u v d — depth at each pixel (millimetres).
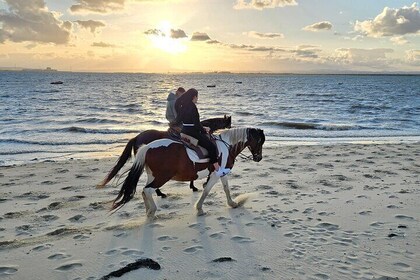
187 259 5234
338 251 5391
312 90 90125
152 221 6758
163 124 25672
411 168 11344
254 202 7844
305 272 4805
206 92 78438
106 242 5840
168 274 4816
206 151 6828
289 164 12102
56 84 110562
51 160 13758
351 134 21953
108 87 97062
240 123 26391
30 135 19906
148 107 39562
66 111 33906
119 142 18203
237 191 8797
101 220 6957
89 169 11625
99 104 42844
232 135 7445
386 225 6395
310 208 7332
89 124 25172
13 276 4824
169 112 8438
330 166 11727
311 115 32531
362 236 5922
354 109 38562
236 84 134625
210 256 5316
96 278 4738
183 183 9641
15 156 14688
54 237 6062
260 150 7801
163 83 137375
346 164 12070
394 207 7352
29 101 45812
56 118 27922
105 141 18391
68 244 5770
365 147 16000
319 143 18547
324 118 30172
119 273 4797
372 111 36375
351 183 9445
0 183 9789
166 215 7133
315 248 5500
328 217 6828
